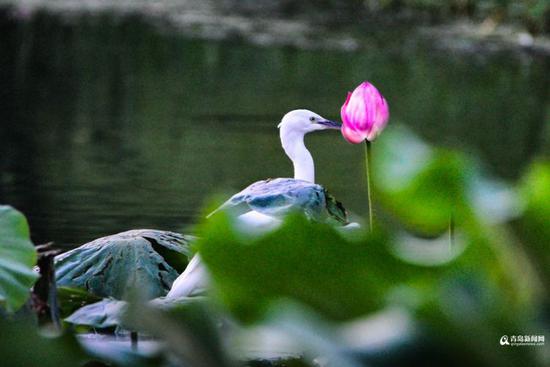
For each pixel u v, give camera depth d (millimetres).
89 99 22297
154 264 7535
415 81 25859
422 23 35812
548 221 2318
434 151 2621
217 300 2385
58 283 7410
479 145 18219
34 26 33469
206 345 2289
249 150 17062
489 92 24500
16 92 22797
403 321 2242
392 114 21359
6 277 5223
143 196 13234
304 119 10023
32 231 11062
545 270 2334
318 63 28297
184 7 38969
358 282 2348
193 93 23391
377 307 2342
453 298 2268
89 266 7508
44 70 25984
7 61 27109
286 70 27062
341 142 18109
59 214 11961
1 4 38094
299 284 2352
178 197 13227
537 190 2316
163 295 7363
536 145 18281
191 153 16703
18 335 2598
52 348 2609
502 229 2357
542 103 23141
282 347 2424
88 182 14133
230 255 2326
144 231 7938
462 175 2498
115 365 2684
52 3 39188
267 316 2295
